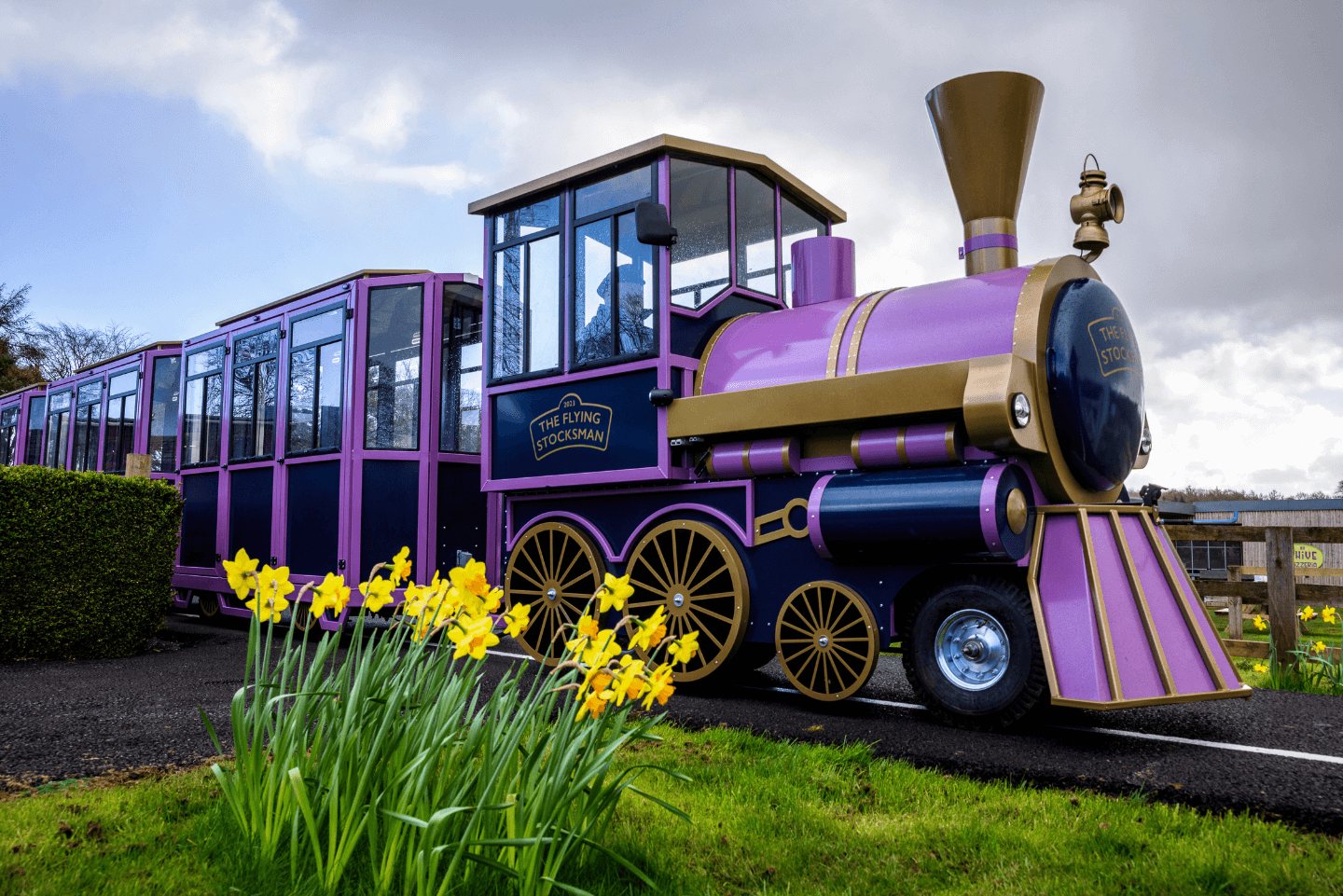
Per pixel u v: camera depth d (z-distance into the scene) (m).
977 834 3.02
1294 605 6.84
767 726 4.77
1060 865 2.79
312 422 9.24
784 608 5.42
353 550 8.49
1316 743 4.36
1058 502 4.98
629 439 6.20
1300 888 2.56
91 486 7.67
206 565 10.73
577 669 2.64
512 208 7.27
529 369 6.96
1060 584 4.63
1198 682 4.55
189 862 2.58
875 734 4.56
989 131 5.86
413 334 8.82
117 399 13.21
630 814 3.15
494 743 2.50
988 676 4.74
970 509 4.59
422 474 8.59
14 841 2.74
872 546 5.00
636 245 6.26
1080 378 4.92
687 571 6.00
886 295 5.73
